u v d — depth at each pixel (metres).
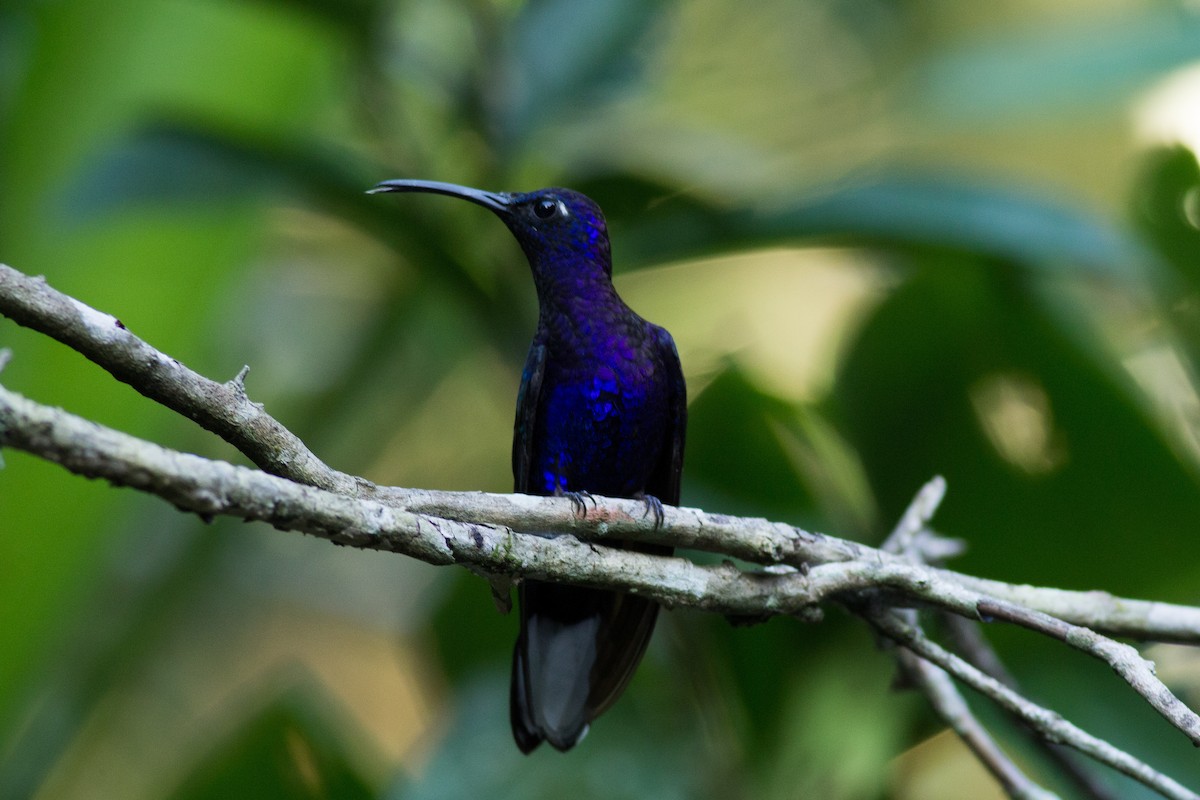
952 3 12.35
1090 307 8.89
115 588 9.59
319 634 13.24
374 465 12.33
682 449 8.07
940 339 8.24
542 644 7.19
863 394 8.30
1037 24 10.39
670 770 7.70
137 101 9.09
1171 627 6.27
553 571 5.50
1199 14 8.93
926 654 5.91
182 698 12.06
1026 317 8.15
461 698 7.90
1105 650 5.21
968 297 8.22
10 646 8.06
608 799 7.58
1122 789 7.52
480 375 12.33
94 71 9.10
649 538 5.86
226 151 8.41
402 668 14.06
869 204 8.23
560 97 8.88
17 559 8.11
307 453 4.99
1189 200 7.77
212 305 8.96
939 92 9.13
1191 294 7.96
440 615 8.41
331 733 7.72
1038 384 8.12
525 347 8.86
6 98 9.44
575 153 9.55
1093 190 13.28
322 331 12.15
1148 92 9.28
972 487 8.16
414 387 10.62
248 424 4.86
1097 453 7.97
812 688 7.66
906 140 12.12
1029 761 8.02
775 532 6.05
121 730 11.73
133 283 8.84
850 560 6.16
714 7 12.08
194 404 4.77
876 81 12.05
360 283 12.36
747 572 5.98
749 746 7.67
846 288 12.61
